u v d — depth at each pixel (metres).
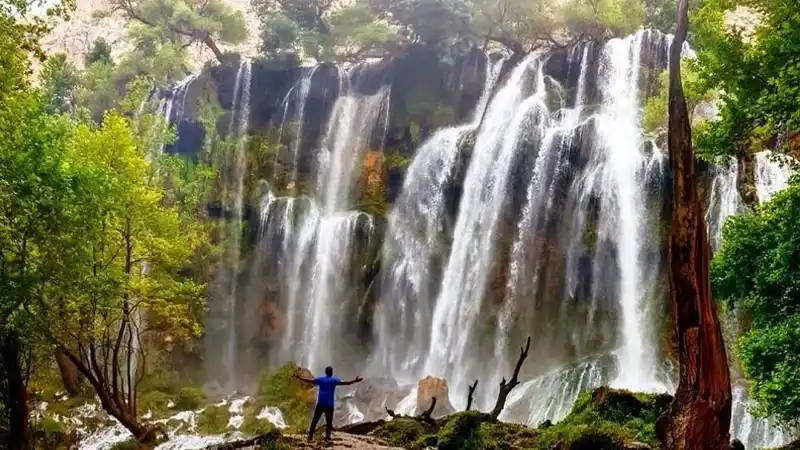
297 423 29.25
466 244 37.28
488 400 33.25
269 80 47.59
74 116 40.00
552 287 34.28
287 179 44.41
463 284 36.59
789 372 13.10
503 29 44.12
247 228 42.41
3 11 17.11
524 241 35.47
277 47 47.94
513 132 37.66
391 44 45.38
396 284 38.59
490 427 14.84
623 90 37.69
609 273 32.84
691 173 11.10
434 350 36.47
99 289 20.45
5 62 17.38
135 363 35.06
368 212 40.75
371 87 45.09
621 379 29.58
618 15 42.25
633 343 31.11
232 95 47.34
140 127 38.31
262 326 40.59
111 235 24.48
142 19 52.94
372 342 38.66
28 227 18.72
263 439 14.44
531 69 41.00
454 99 42.75
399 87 43.72
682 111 11.36
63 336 21.19
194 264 39.44
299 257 41.09
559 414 29.02
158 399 32.84
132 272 27.25
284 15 47.78
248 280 41.31
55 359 31.22
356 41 45.91
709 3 16.39
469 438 14.43
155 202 27.08
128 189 24.39
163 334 36.81
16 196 18.05
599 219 33.66
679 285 10.81
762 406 14.30
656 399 12.84
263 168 44.22
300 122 45.56
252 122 46.72
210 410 30.84
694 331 10.55
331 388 14.37
